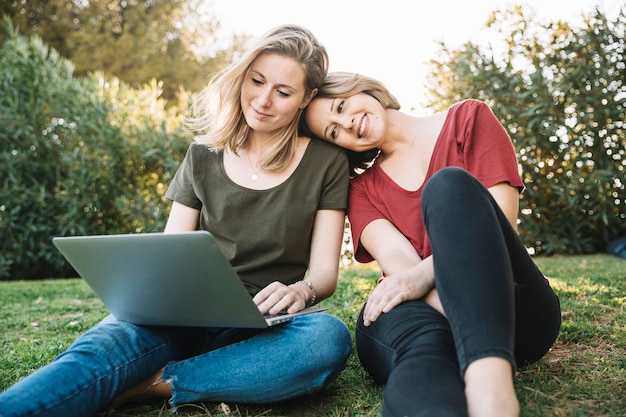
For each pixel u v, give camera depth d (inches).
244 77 71.0
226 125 72.8
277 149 71.3
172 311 59.2
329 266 71.2
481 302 47.0
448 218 50.7
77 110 259.3
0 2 431.8
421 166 73.3
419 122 75.5
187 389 60.8
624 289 117.5
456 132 70.6
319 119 73.5
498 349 45.2
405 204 72.6
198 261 51.4
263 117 70.5
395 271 68.6
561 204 229.3
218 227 72.2
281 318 58.7
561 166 229.0
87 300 160.6
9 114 251.9
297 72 70.1
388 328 57.4
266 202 71.4
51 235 256.2
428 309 57.6
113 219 265.4
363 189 75.9
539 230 228.4
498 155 67.6
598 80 220.2
